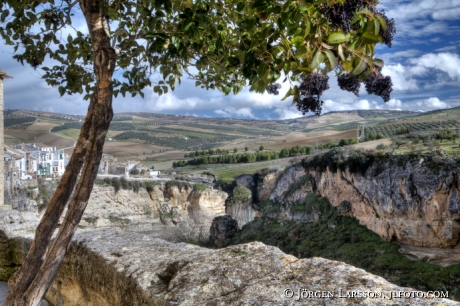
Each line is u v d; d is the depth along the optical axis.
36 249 3.16
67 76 4.92
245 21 3.04
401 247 43.91
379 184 47.75
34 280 3.08
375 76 2.87
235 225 66.69
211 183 94.94
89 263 4.47
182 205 84.12
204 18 3.35
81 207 3.12
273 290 2.71
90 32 3.25
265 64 3.05
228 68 4.22
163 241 4.59
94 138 3.14
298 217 59.53
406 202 44.22
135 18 4.51
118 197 80.19
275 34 3.00
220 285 2.98
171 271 3.53
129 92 5.02
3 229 6.82
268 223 65.00
